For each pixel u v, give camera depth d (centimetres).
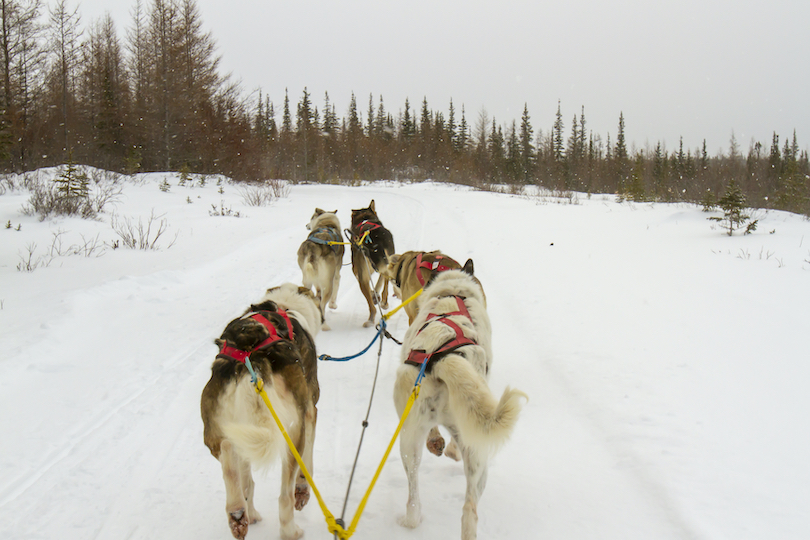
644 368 533
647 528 320
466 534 283
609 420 443
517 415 274
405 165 5928
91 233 1302
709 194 1636
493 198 2731
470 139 7156
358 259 749
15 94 2528
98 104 3366
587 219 1708
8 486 367
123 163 2870
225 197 2311
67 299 737
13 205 1496
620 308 738
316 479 387
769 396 456
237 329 318
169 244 1235
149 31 3312
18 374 531
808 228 1373
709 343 586
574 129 6938
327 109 7238
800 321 642
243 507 281
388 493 371
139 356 597
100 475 386
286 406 298
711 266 959
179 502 360
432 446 380
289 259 1114
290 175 4675
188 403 496
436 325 345
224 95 3403
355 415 487
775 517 309
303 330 378
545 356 595
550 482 375
